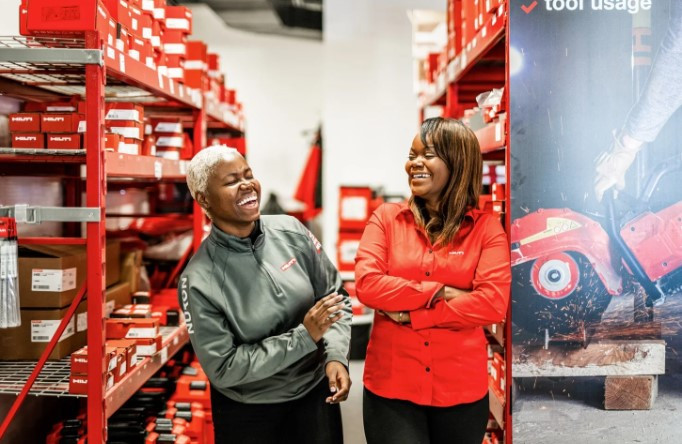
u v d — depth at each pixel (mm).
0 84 2639
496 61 3336
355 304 5418
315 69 6684
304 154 6777
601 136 2209
